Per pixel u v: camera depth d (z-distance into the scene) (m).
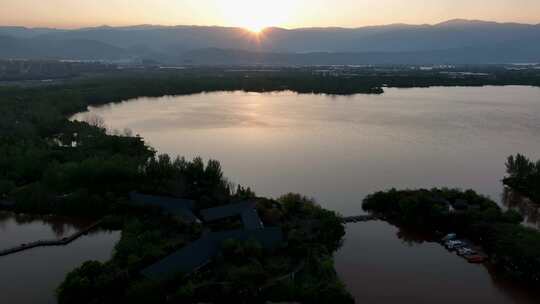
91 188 117.12
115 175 120.00
